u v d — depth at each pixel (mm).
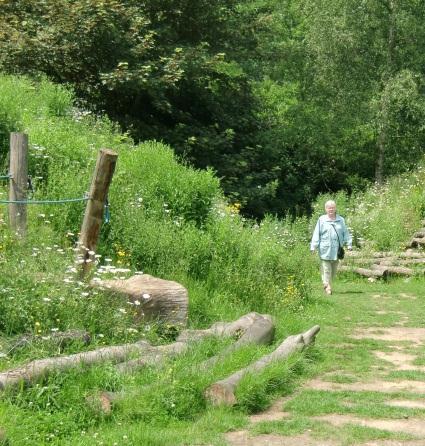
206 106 35625
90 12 28734
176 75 29609
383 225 27078
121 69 28875
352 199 31891
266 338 11039
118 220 13672
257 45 35844
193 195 15891
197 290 12734
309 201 40719
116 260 13125
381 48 38312
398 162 39281
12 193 11930
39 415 7266
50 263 10789
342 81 38625
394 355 11711
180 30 33750
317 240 19875
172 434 7266
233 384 8430
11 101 17500
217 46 34469
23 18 29469
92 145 18125
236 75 36812
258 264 15062
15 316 9281
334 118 38969
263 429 7617
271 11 41719
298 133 39156
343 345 12320
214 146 32812
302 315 14438
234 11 35844
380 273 22656
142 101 33500
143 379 8398
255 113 39844
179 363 8945
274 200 38969
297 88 42406
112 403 7707
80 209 13719
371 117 37406
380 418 8164
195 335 10406
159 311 10695
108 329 9898
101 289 10438
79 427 7309
